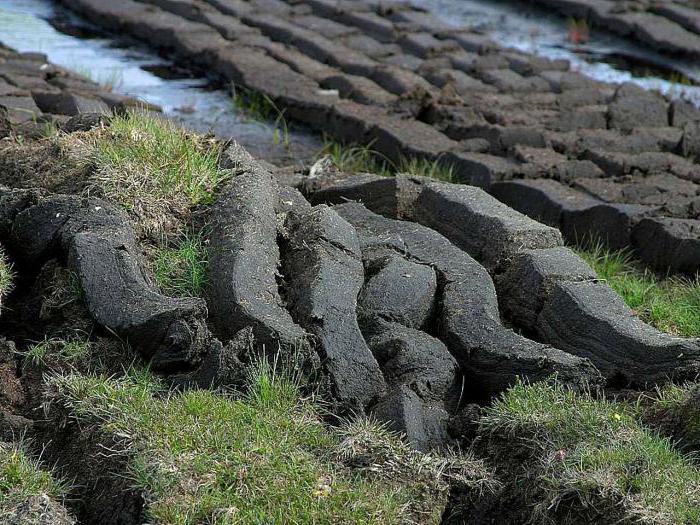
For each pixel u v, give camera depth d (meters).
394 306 10.29
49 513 8.01
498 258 11.35
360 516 8.03
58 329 9.96
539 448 8.88
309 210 11.38
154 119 12.82
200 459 8.31
